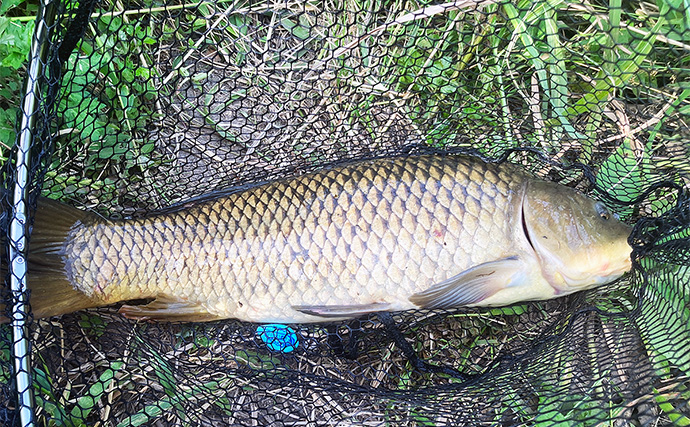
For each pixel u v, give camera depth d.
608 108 0.67
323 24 0.72
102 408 0.64
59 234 0.56
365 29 0.65
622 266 0.59
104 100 0.67
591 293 0.65
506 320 0.69
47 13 0.48
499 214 0.58
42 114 0.50
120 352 0.65
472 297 0.58
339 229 0.57
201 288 0.59
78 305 0.57
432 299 0.58
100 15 0.61
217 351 0.67
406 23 0.64
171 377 0.63
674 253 0.60
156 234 0.58
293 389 0.66
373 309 0.58
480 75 0.69
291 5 0.72
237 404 0.63
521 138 0.67
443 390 0.61
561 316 0.66
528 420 0.59
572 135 0.67
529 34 0.63
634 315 0.61
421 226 0.57
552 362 0.61
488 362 0.68
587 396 0.58
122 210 0.68
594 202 0.60
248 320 0.60
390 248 0.57
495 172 0.58
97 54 0.65
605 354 0.61
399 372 0.68
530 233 0.58
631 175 0.65
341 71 0.70
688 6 0.57
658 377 0.55
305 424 0.66
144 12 0.67
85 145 0.65
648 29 0.64
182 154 0.72
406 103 0.69
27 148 0.48
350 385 0.62
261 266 0.58
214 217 0.58
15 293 0.48
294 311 0.59
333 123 0.72
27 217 0.49
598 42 0.64
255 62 0.70
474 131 0.68
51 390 0.58
